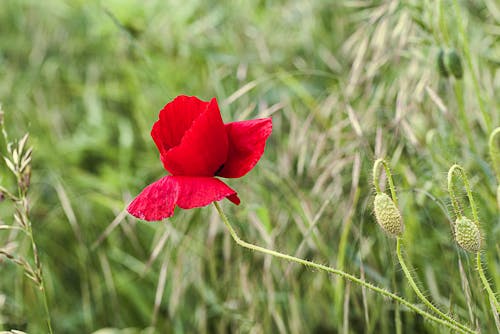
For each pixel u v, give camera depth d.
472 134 0.65
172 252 0.72
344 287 0.65
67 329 0.72
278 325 0.64
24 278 0.70
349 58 0.78
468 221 0.45
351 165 0.68
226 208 0.69
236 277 0.68
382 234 0.62
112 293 0.70
